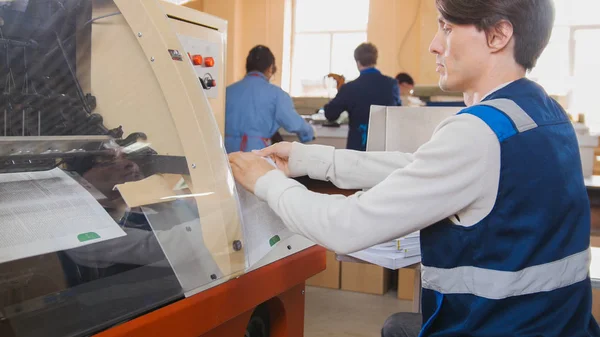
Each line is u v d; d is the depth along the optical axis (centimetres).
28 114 102
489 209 91
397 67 677
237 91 352
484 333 93
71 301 79
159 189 101
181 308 91
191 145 104
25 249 78
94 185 98
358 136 397
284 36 741
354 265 347
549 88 636
